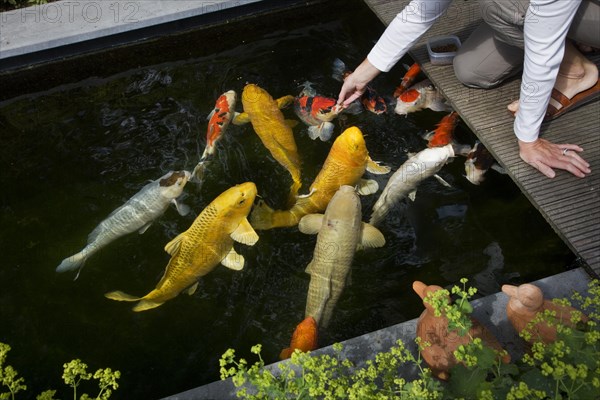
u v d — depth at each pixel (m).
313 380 2.02
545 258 3.19
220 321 3.04
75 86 4.15
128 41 4.18
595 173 3.04
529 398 2.04
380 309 3.05
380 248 3.26
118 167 3.62
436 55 3.60
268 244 3.25
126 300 3.09
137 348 2.98
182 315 3.06
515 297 2.39
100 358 2.95
